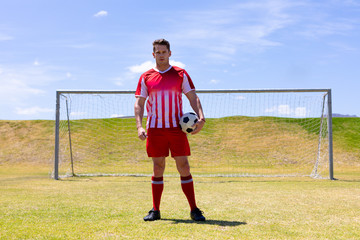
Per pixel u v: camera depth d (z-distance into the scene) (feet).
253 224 9.73
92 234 8.44
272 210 12.45
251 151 47.26
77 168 42.37
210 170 40.22
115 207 13.20
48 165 46.01
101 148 49.29
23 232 8.70
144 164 44.32
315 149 47.39
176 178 29.58
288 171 39.52
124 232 8.63
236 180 28.37
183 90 10.96
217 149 47.83
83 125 55.62
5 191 19.29
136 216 11.11
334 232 8.84
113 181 27.40
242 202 14.71
